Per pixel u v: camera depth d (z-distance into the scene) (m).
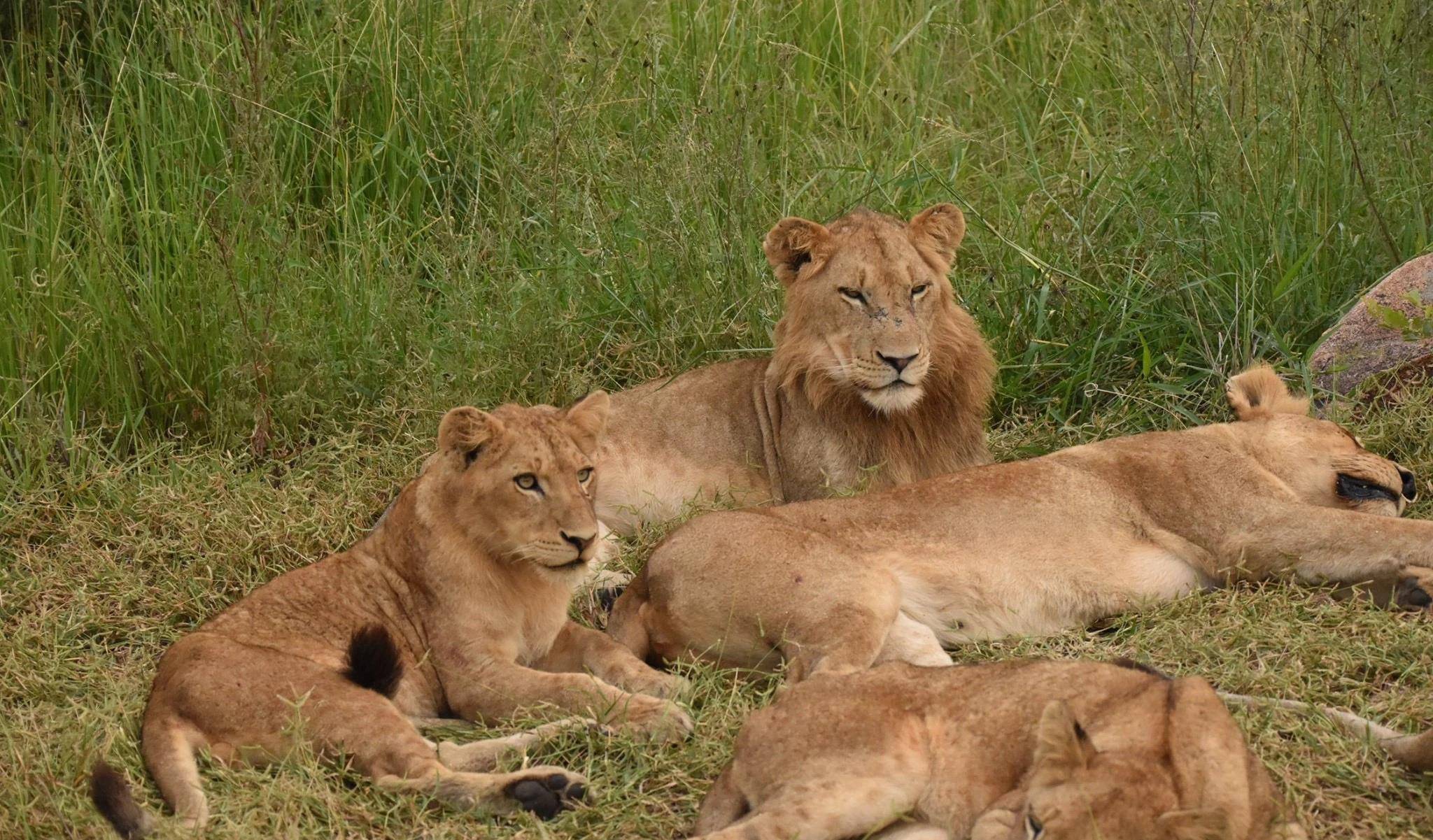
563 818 7.29
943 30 17.25
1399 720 7.75
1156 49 14.30
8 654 9.05
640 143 14.68
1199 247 12.78
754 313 12.71
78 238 13.40
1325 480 9.58
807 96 15.91
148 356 12.31
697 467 11.23
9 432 11.68
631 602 9.23
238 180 13.22
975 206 14.61
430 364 12.39
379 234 14.18
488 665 8.52
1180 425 11.62
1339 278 12.56
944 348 10.84
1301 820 6.91
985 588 9.14
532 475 8.47
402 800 7.33
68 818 7.19
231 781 7.47
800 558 8.77
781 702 7.04
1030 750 6.57
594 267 13.45
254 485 11.04
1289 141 13.02
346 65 14.92
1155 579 9.38
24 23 14.85
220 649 7.98
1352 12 13.01
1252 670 8.40
